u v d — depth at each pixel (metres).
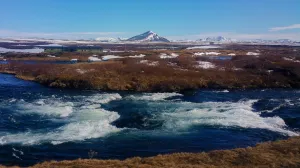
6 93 49.78
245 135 27.50
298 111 37.12
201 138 26.73
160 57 96.88
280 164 17.36
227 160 18.62
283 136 27.02
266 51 152.25
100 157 22.22
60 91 52.50
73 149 24.00
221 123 31.52
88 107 39.06
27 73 73.62
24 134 27.83
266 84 58.50
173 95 49.06
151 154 22.88
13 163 21.16
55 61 106.06
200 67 72.31
